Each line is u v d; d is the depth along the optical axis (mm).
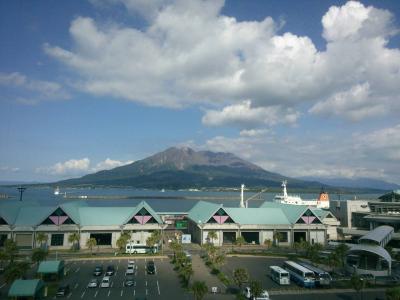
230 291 73438
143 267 92375
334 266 89625
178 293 71062
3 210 115125
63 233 114750
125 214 124688
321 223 131125
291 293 73438
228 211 127500
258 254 110438
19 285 63531
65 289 69125
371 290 76812
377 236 96750
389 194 140875
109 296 68500
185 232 151375
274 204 154750
